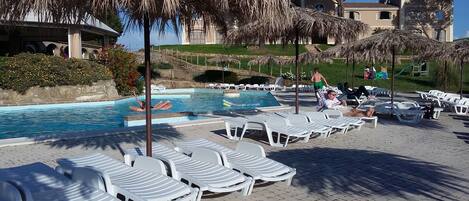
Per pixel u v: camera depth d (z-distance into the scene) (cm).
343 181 659
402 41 1355
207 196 579
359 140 1020
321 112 1195
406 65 4719
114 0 506
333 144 970
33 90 2091
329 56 2130
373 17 6034
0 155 844
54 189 473
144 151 695
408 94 2709
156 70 3822
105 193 455
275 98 2422
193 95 2927
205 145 737
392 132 1143
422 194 595
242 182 566
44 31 3047
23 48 3422
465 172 714
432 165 764
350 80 3750
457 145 961
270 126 993
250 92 3030
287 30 1115
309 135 980
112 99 2270
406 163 779
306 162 786
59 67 2147
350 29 1118
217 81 3803
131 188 486
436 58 1797
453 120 1411
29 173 542
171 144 955
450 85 3114
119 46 2803
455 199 573
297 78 1216
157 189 484
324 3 5662
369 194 595
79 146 930
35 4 509
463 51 1688
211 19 690
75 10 562
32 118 1727
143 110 1959
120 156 835
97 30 2892
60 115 1811
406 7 5941
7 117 1750
